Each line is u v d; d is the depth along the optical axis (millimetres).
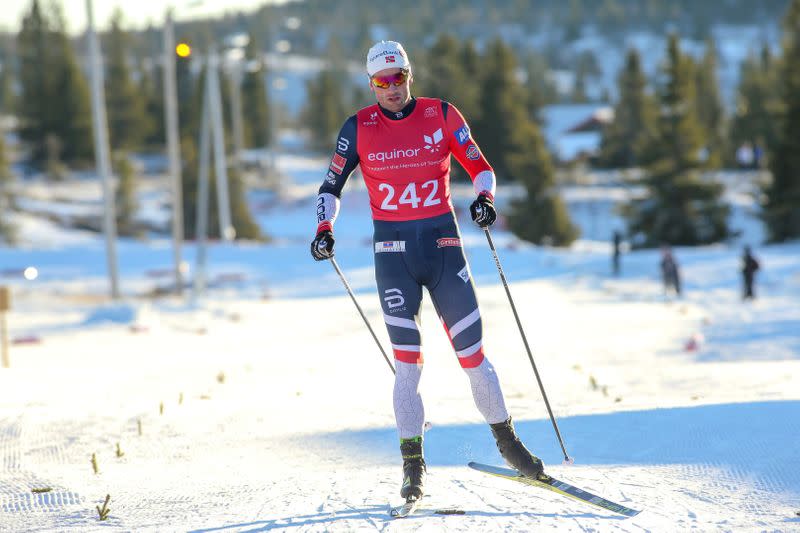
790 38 167375
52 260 135750
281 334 65250
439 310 15102
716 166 188000
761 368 35688
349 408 27391
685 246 184500
